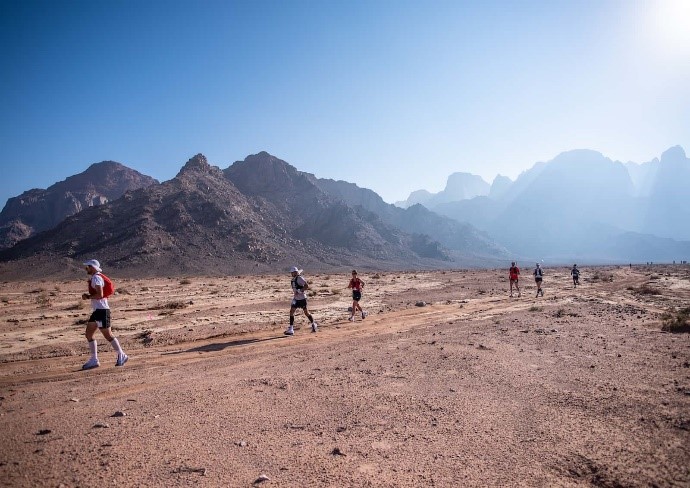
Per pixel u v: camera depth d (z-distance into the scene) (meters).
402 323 14.05
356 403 5.57
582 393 5.87
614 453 4.01
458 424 4.82
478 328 12.05
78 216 166.38
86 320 15.67
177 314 17.19
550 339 9.95
